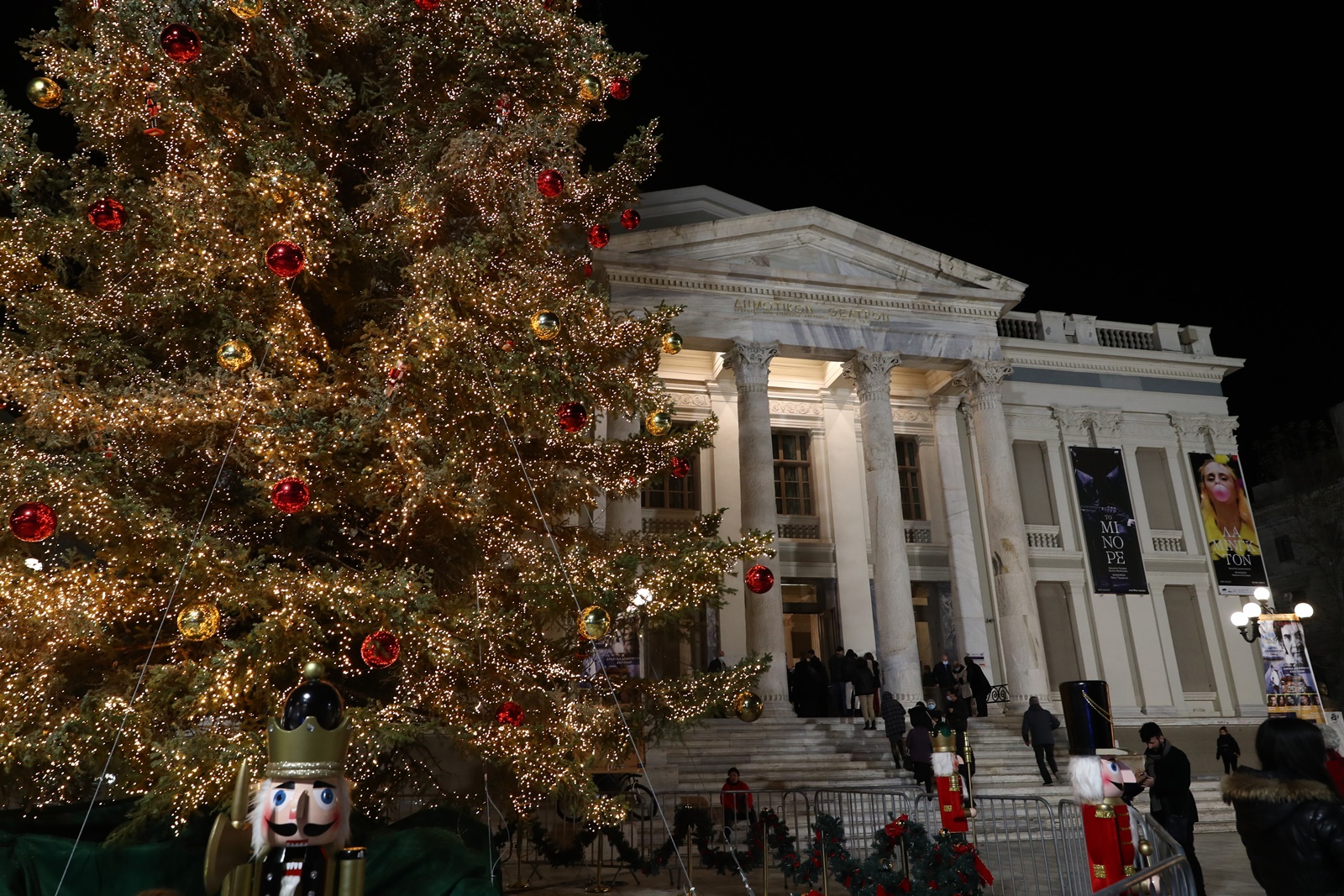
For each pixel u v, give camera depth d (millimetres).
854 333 20812
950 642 22891
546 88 9930
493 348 8211
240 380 7492
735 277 20344
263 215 7352
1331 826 3885
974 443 23719
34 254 7637
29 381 6918
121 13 7766
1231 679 23484
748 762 15484
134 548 6637
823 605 22750
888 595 19000
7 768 6215
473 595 8508
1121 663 22922
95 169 8484
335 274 8461
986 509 20797
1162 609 23641
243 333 7633
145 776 6277
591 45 9938
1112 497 23969
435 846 6125
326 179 8109
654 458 10125
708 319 19984
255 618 7887
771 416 23594
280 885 3492
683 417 22875
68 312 7695
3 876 5656
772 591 18281
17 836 6082
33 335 7777
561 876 10422
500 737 7402
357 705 8273
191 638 6312
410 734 6660
